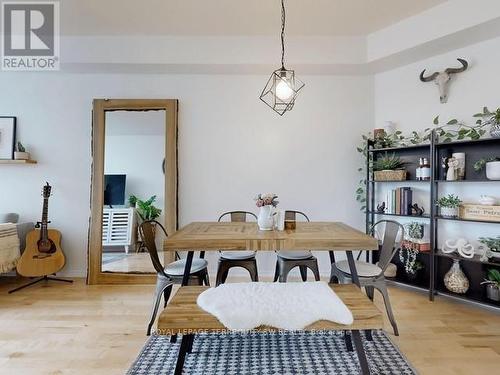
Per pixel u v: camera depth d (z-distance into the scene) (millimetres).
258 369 1941
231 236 2285
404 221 3553
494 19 2584
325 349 2172
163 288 2404
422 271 3326
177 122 3748
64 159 3779
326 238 2219
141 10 2967
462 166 2992
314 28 3297
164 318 1587
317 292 1851
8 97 3752
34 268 3416
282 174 3809
